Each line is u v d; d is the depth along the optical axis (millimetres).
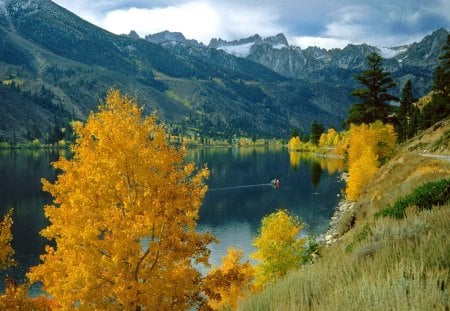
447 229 9594
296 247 25281
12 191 94000
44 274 13320
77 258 12664
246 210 76375
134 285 12430
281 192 91625
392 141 54625
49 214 13211
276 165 150625
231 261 31156
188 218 13664
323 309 6551
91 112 13438
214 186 106125
